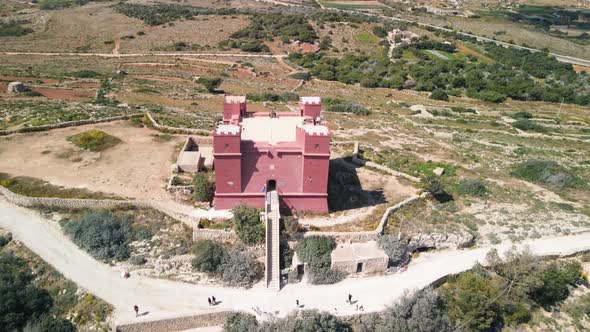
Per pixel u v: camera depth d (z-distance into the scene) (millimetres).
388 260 44875
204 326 39906
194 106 100125
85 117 75938
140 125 74500
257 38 183125
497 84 140500
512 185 64375
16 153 61062
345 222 48875
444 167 67625
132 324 38000
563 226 53938
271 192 48812
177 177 54750
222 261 43656
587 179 69688
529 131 101312
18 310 38375
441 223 51438
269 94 114000
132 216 48938
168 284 42625
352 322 39906
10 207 50469
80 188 52781
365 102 119250
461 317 41531
